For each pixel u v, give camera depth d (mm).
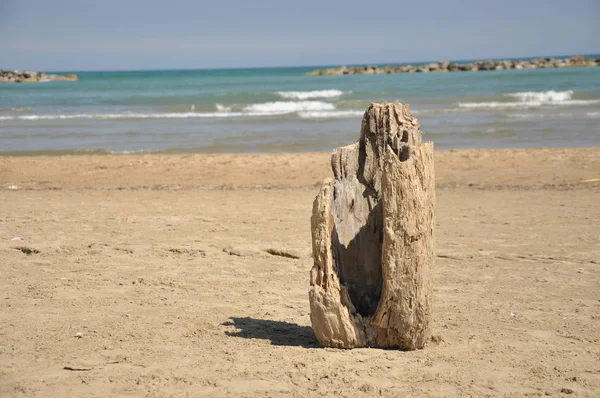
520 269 8008
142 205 12539
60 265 8062
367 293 5441
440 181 16266
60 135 26797
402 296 5133
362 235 5434
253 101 44094
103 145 23812
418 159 5086
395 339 5301
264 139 24984
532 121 29078
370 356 5148
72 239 9289
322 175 17266
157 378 4688
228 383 4609
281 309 6543
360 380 4660
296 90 56375
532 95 41688
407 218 5059
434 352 5254
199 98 46094
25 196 13789
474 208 12188
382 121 5426
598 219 10906
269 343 5508
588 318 6184
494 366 4945
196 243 9156
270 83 72375
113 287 7180
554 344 5469
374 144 5473
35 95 54812
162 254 8641
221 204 12711
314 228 5355
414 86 58656
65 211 11672
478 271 7941
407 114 5480
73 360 5031
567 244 9172
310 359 5082
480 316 6270
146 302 6648
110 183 16484
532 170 17359
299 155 20328
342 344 5328
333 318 5277
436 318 6215
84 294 6895
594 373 4816
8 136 26484
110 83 80062
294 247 8875
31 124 30891
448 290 7195
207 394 4430
